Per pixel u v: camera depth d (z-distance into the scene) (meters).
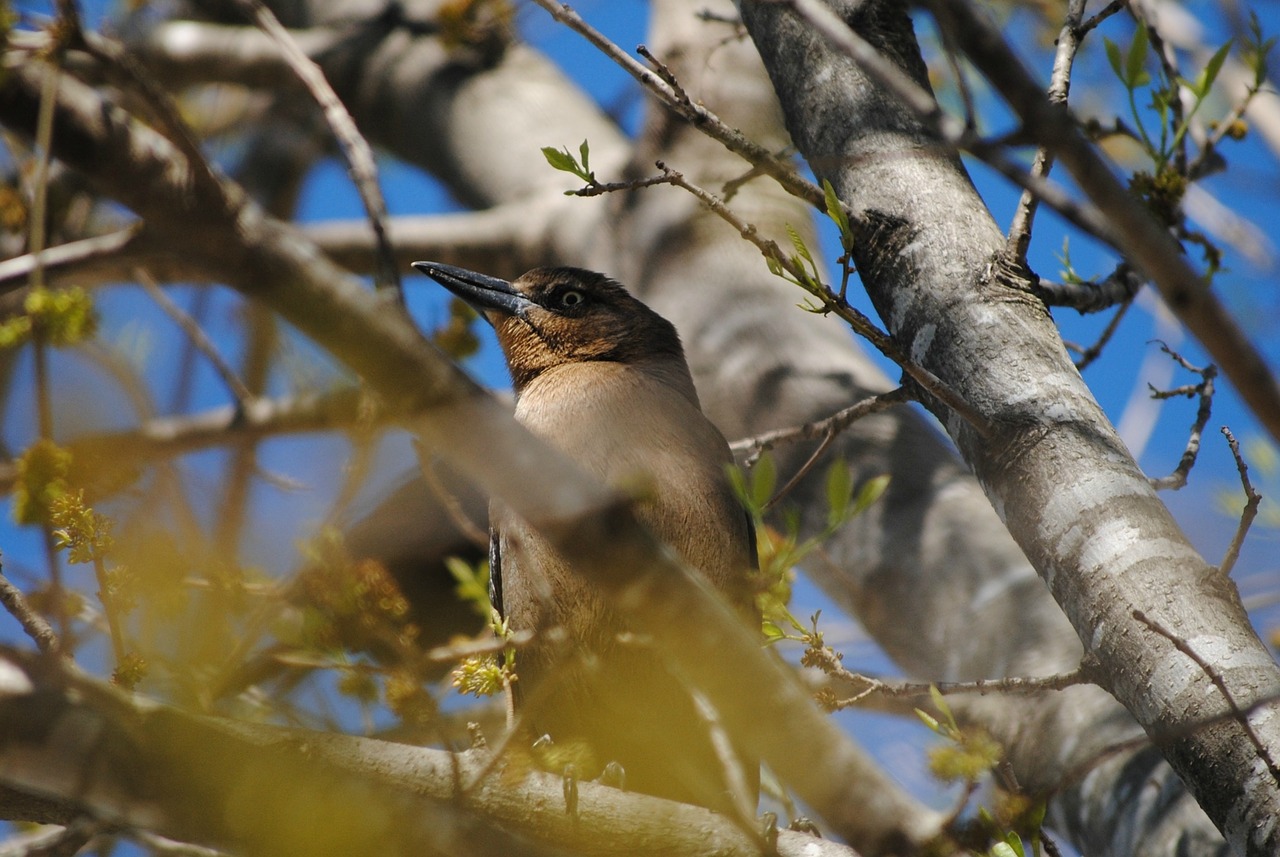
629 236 13.98
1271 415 4.37
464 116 15.97
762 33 9.24
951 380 7.32
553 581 8.46
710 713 5.97
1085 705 9.28
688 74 14.45
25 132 5.59
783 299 13.19
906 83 5.00
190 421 11.74
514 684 9.01
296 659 6.10
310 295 4.30
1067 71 7.71
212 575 6.24
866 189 8.09
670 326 11.65
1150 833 8.33
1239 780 5.72
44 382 5.68
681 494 8.95
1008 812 5.93
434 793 6.43
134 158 4.91
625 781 8.67
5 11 5.57
